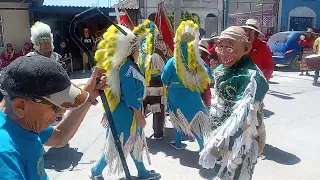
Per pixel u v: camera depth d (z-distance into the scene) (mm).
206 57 5215
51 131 1611
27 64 1158
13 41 11867
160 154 4555
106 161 3359
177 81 4176
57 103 1201
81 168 4090
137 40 3203
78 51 13258
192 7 21906
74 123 1645
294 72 12688
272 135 5250
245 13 21891
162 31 5285
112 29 3115
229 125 2256
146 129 5645
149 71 4637
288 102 7508
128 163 4172
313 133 5348
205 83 4160
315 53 10953
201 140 4172
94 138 5164
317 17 21859
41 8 11703
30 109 1215
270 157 4406
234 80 2373
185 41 4027
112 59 3084
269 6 21891
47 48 4094
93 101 1824
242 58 2414
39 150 1309
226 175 2484
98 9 1883
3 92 1215
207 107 4621
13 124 1230
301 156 4453
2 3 11445
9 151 1146
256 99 2273
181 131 4371
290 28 21453
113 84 3158
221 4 22453
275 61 13320
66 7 12117
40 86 1146
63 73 1216
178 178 3838
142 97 3320
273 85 9805
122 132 3289
